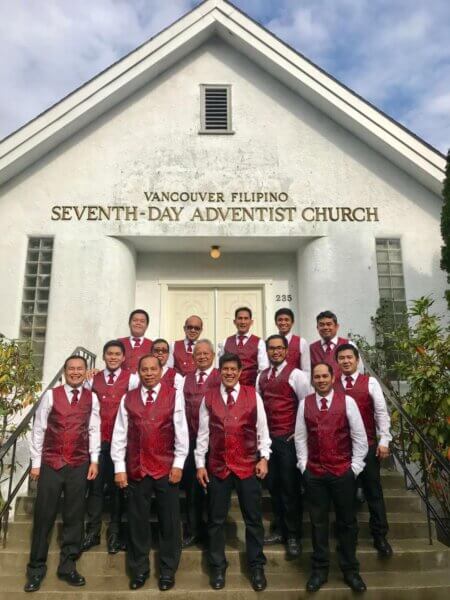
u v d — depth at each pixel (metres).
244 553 4.56
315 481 4.31
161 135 8.16
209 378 5.07
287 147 8.22
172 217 7.86
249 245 8.22
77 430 4.51
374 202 8.09
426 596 4.23
